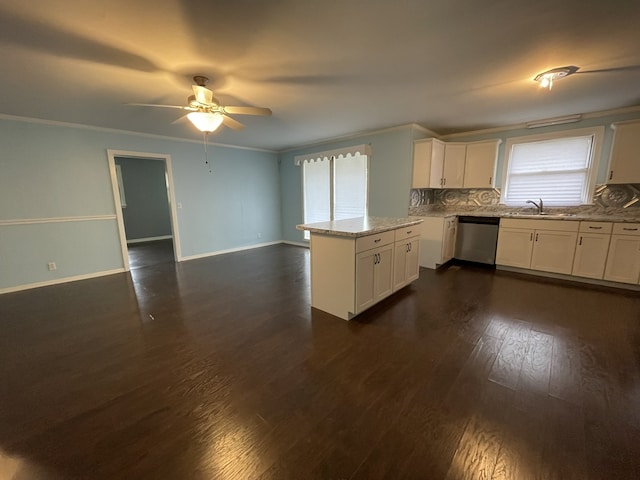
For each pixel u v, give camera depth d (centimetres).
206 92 228
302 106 322
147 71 225
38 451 134
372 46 192
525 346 216
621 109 347
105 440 139
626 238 322
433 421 148
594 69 232
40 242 379
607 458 125
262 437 140
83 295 342
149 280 401
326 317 274
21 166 360
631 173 333
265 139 518
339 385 177
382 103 315
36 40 177
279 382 181
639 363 192
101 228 426
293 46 191
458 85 265
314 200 595
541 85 254
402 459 127
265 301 316
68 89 261
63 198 392
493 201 461
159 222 788
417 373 187
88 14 152
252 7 149
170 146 489
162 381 184
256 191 627
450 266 447
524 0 146
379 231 273
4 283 357
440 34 179
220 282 387
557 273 373
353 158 509
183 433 143
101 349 222
